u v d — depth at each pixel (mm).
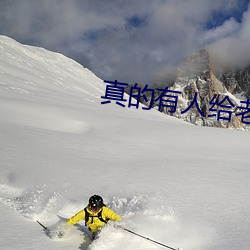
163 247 5379
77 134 21141
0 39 96438
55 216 6875
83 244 5492
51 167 11453
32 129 20250
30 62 89938
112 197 8398
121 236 5547
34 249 5055
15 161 11773
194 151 18359
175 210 7328
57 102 39594
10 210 6836
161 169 12469
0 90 38031
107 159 14484
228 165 14117
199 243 5582
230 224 6531
